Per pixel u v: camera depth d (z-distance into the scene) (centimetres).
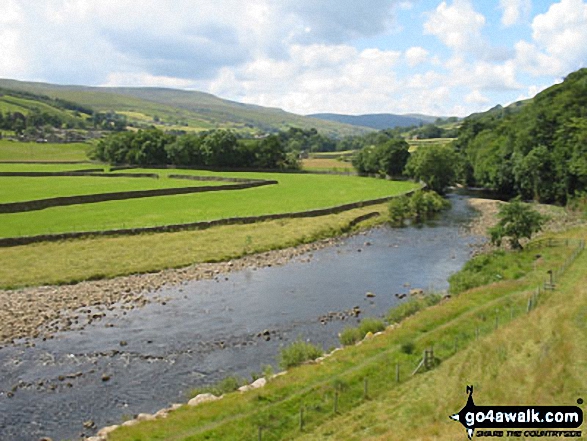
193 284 5169
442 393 2495
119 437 2314
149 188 11381
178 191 11131
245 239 6944
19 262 5484
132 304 4516
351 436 2252
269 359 3416
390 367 2966
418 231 8256
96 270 5362
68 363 3328
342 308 4475
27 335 3759
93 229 6994
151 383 3069
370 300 4706
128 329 3934
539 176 11131
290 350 3281
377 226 8669
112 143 19525
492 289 4328
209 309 4422
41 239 6262
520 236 6125
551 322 3019
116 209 8806
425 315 3794
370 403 2569
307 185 13638
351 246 7119
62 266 5425
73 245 6209
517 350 2791
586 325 2862
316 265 6022
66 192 10388
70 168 16675
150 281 5203
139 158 18900
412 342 3269
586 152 10006
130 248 6222
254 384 2877
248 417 2452
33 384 3036
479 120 17838
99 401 2850
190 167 18338
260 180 13612
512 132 13075
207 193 11319
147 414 2634
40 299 4522
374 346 3275
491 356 2791
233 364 3338
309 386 2748
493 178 12669
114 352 3500
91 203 9475
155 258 5900
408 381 2772
